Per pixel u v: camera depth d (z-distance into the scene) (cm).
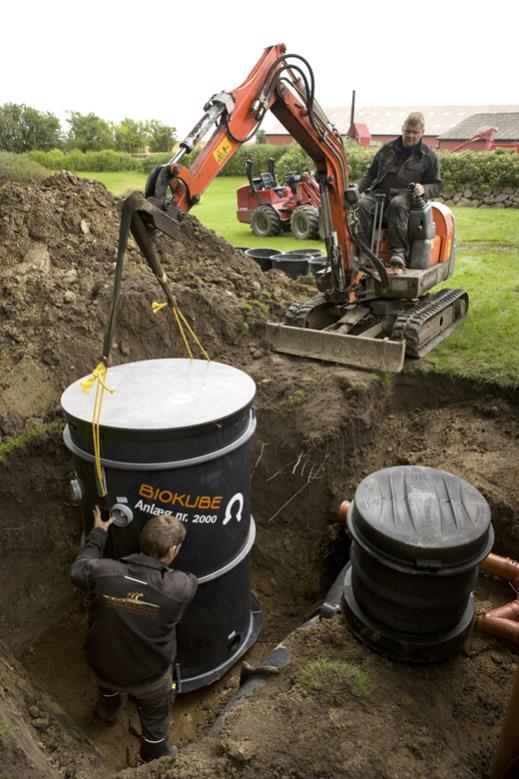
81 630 440
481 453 481
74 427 325
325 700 287
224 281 672
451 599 288
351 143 2258
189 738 371
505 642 349
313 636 333
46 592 444
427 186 582
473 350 581
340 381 535
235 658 403
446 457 481
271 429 523
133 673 300
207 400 334
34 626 430
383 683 299
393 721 279
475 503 303
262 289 701
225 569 362
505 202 1689
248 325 624
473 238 1164
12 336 519
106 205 705
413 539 276
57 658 418
